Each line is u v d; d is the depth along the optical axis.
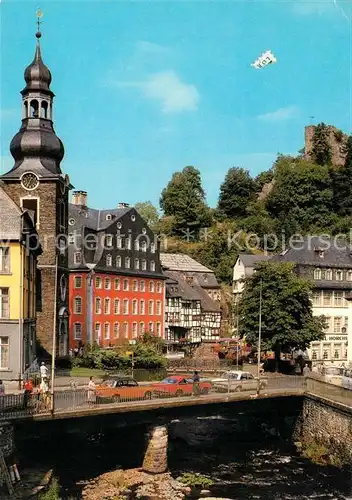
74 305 87.31
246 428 55.03
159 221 152.62
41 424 37.28
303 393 49.09
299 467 43.44
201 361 71.69
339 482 40.12
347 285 85.94
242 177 159.12
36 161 65.81
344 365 72.69
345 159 152.38
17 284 48.81
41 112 66.75
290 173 148.12
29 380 43.44
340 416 43.22
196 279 119.75
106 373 60.22
